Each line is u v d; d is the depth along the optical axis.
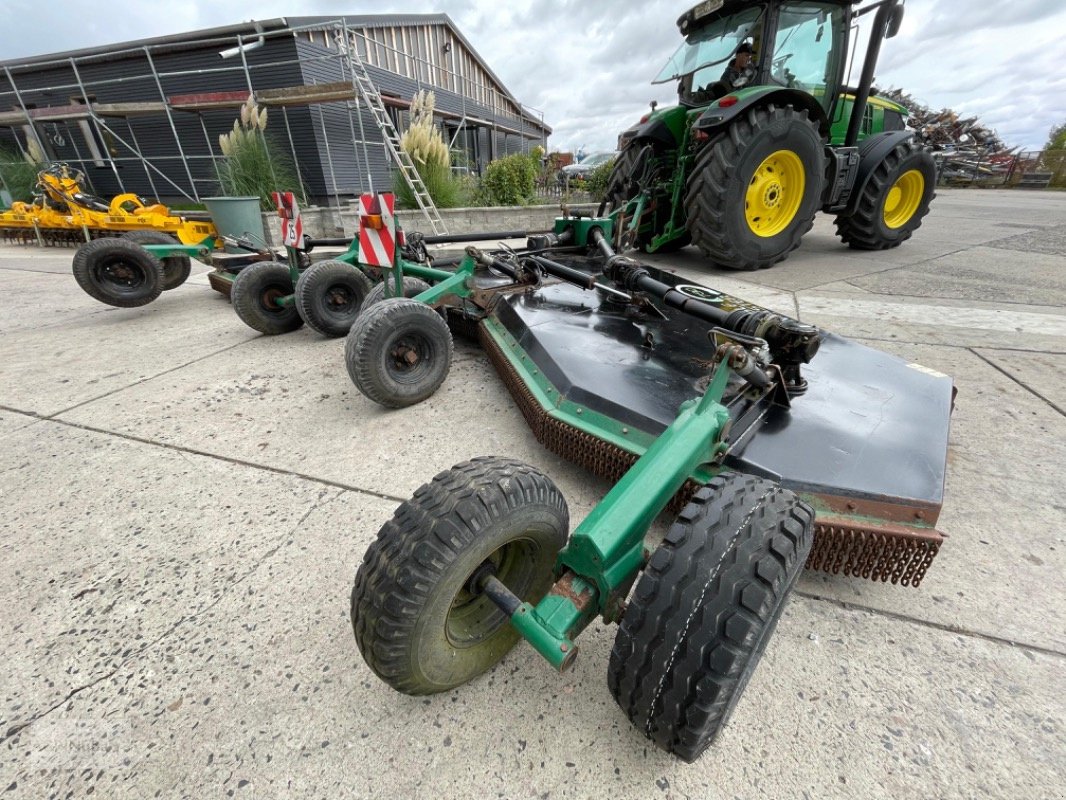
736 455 1.32
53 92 10.98
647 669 0.82
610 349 1.97
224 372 2.80
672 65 5.52
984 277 4.38
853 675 1.12
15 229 7.99
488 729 1.03
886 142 5.03
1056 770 0.94
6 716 1.07
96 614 1.31
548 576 1.15
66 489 1.80
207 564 1.47
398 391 2.22
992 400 2.24
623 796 0.92
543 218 8.23
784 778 0.94
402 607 0.87
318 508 1.70
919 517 1.17
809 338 1.52
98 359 3.02
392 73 11.23
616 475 1.52
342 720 1.06
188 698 1.10
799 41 4.53
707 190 4.20
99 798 0.93
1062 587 1.33
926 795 0.90
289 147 9.48
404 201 7.75
